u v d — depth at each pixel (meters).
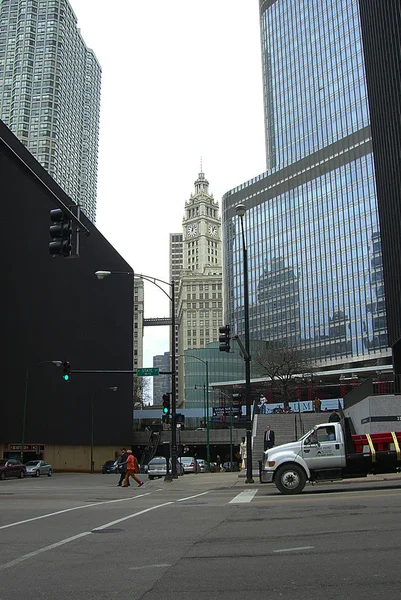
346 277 120.88
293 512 12.88
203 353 141.12
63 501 19.41
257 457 39.75
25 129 170.25
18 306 58.81
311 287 128.12
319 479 18.14
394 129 40.97
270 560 7.92
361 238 119.44
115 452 83.94
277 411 64.12
